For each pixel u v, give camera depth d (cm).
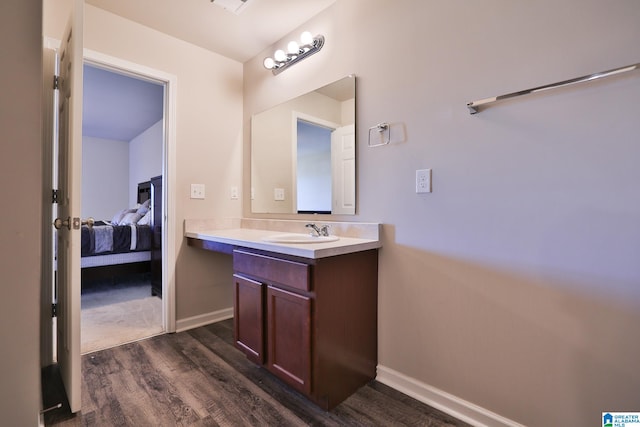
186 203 243
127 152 644
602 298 108
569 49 114
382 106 172
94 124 512
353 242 165
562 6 115
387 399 156
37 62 108
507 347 129
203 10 204
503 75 129
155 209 337
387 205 170
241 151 276
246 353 177
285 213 234
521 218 125
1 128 103
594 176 109
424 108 154
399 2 165
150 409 146
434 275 151
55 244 189
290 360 151
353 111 186
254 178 264
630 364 104
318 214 208
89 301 320
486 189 134
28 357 112
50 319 189
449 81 145
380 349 174
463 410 141
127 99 385
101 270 339
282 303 155
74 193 142
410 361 161
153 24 218
